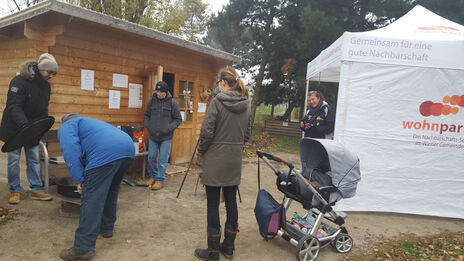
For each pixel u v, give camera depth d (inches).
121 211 157.8
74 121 109.4
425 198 175.9
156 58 246.1
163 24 604.1
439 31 189.5
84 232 105.7
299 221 135.0
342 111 173.8
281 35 543.2
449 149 173.5
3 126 145.5
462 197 175.5
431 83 171.0
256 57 613.3
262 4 591.8
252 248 127.4
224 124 108.3
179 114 204.2
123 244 122.1
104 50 206.8
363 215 177.2
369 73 171.3
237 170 112.4
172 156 269.3
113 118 217.8
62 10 157.0
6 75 215.2
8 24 181.6
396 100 172.2
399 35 180.5
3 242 115.8
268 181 251.0
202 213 163.2
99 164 102.8
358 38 169.2
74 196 140.1
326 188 120.2
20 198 159.5
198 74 290.7
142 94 238.2
